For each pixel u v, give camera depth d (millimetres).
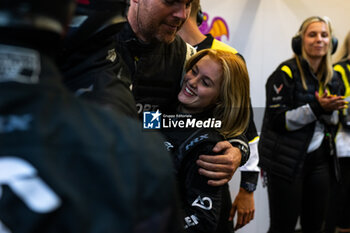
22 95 433
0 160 411
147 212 455
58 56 719
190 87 1088
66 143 433
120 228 427
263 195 2369
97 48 748
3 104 424
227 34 2207
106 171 436
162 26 1038
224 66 1072
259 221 2371
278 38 2355
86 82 704
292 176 1872
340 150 2113
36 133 422
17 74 441
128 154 461
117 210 430
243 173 1411
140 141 484
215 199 1012
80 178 427
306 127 1886
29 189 411
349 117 2096
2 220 406
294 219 1925
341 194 2238
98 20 725
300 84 1893
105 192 431
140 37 1054
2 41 444
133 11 1042
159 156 486
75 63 723
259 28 2289
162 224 469
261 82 2332
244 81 1105
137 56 1071
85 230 413
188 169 1014
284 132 1898
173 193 491
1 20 434
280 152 1896
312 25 1928
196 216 983
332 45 2004
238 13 2225
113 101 675
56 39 475
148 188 460
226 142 1055
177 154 1015
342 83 2078
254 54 2297
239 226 1449
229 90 1084
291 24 2383
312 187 1965
